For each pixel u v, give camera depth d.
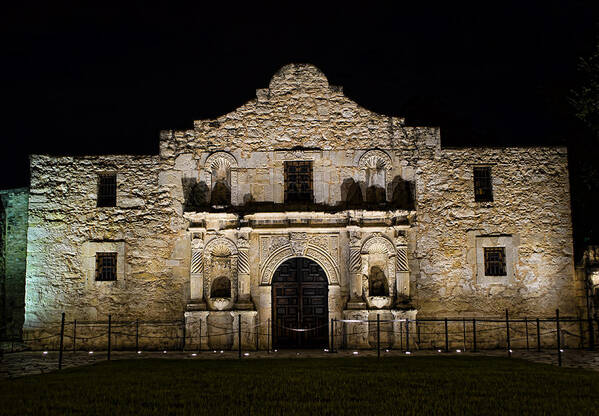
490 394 12.68
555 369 16.55
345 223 23.84
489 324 23.77
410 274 23.94
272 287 24.09
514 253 24.19
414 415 10.89
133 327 23.78
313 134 24.69
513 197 24.53
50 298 24.05
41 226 24.42
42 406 11.66
